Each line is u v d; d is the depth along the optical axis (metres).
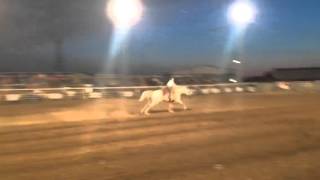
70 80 41.62
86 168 12.26
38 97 32.22
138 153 14.21
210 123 20.84
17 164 12.76
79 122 21.36
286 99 35.66
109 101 31.80
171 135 17.55
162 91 25.09
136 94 35.66
